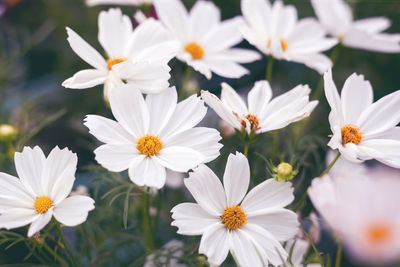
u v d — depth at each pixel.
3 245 0.43
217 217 0.30
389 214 0.24
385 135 0.32
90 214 0.41
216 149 0.30
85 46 0.33
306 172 0.39
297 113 0.31
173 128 0.31
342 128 0.31
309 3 0.71
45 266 0.34
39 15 0.77
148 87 0.32
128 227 0.41
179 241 0.39
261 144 0.44
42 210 0.28
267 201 0.30
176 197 0.43
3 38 0.73
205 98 0.30
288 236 0.30
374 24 0.50
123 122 0.30
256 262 0.28
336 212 0.27
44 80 0.73
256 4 0.41
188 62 0.38
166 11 0.40
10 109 0.62
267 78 0.40
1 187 0.29
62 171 0.29
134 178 0.28
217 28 0.42
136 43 0.36
